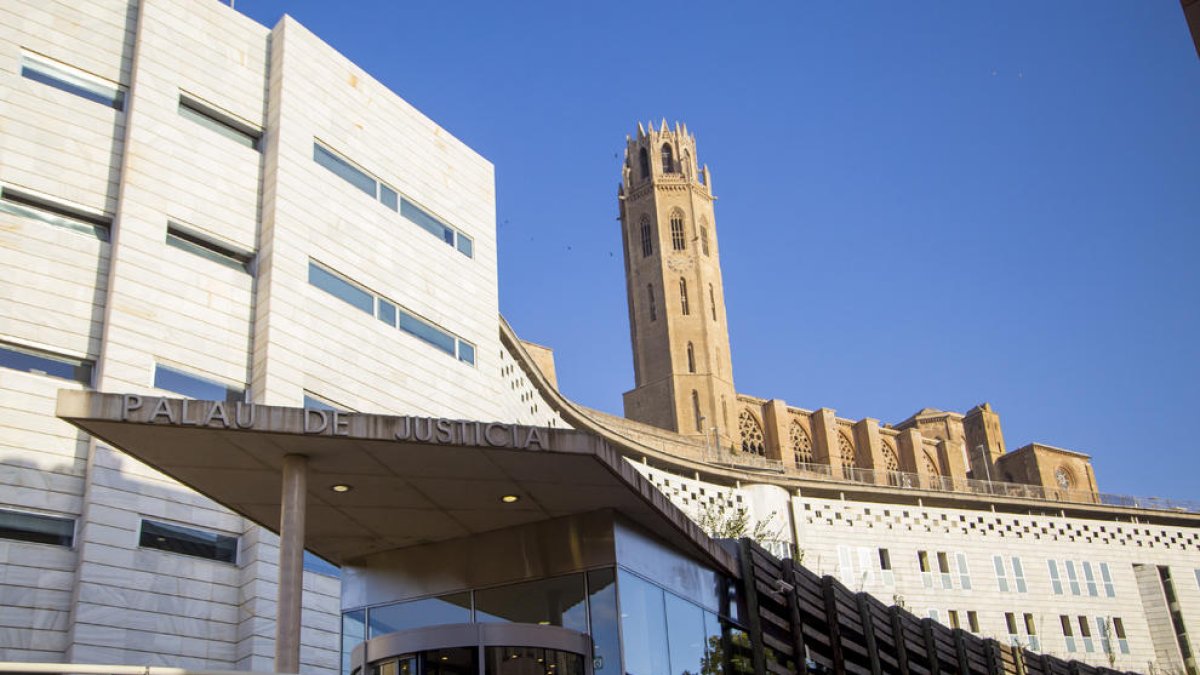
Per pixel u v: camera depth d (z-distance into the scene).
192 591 28.73
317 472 17.45
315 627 30.59
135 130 31.77
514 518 19.73
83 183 30.81
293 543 16.48
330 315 34.09
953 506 61.97
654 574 20.55
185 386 30.38
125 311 29.75
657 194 114.06
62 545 27.58
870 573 57.41
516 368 46.50
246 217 33.56
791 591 25.20
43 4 31.97
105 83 32.41
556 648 18.19
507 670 17.70
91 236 30.58
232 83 34.88
